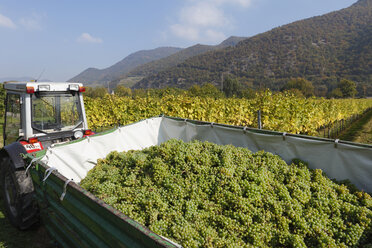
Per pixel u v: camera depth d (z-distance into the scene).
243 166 3.62
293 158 4.12
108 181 3.64
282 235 2.76
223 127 5.10
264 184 3.27
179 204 3.05
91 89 66.19
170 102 11.19
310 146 3.88
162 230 2.71
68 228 2.68
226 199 3.08
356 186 3.51
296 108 9.86
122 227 1.80
